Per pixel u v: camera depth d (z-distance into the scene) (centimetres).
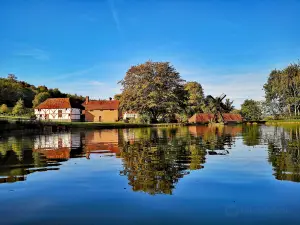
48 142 2316
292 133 3114
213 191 751
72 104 9675
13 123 3609
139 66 6856
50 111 9444
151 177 914
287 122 7100
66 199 699
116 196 716
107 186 809
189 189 770
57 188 796
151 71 6912
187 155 1417
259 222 554
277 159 1241
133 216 589
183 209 623
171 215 591
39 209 634
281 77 9225
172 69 7219
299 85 8912
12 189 792
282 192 734
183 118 7294
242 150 1595
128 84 6981
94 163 1202
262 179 870
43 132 3928
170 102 6738
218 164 1136
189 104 8744
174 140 2372
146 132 3803
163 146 1883
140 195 722
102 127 5256
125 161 1246
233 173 961
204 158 1305
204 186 799
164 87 7012
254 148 1689
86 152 1605
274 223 549
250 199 684
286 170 996
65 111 9425
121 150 1684
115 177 920
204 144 1984
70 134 3509
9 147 1919
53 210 627
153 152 1559
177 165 1125
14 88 11175
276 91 9338
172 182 847
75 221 568
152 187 794
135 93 6712
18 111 8094
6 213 614
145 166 1112
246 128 4747
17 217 592
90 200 689
